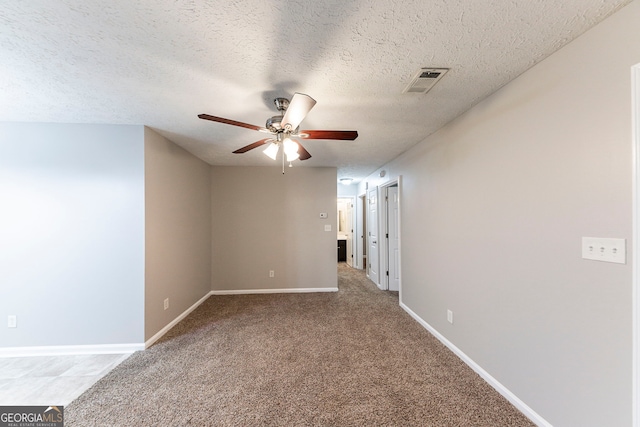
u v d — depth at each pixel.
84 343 2.48
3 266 2.43
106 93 1.92
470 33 1.31
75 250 2.48
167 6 1.14
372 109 2.22
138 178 2.54
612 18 1.18
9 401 1.83
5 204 2.44
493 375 1.94
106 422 1.63
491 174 1.96
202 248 4.07
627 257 1.14
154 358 2.38
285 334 2.88
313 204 4.67
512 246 1.76
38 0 1.09
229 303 3.98
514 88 1.74
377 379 2.06
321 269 4.66
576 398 1.35
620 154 1.16
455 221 2.42
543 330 1.53
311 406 1.77
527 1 1.11
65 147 2.48
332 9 1.16
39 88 1.85
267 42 1.38
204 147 3.33
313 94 1.95
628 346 1.13
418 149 3.19
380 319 3.31
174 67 1.60
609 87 1.20
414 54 1.49
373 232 5.33
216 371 2.18
